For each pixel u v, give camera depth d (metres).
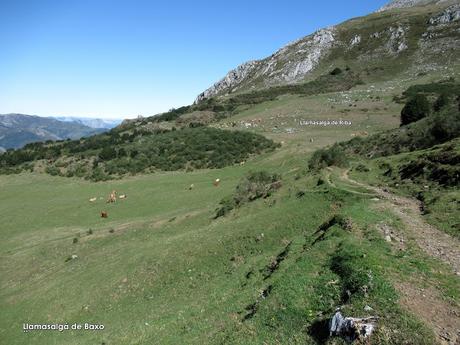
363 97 116.19
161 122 142.25
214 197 67.50
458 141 37.31
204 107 149.50
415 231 24.27
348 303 16.09
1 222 72.06
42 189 90.56
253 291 23.14
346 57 169.62
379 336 13.70
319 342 15.30
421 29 163.12
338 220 26.88
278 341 16.45
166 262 36.69
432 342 13.23
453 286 17.05
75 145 126.50
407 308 15.17
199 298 27.50
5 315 39.16
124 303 33.56
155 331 24.17
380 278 17.19
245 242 33.88
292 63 179.25
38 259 53.44
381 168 43.12
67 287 40.62
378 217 26.92
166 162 94.56
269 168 75.06
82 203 77.62
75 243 55.47
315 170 48.19
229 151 92.62
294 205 36.41
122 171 93.62
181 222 52.12
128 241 51.50
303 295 18.58
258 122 112.25
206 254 35.16
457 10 158.88
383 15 196.75
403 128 59.00
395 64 147.75
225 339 18.44
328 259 21.31
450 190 30.19
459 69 121.75
